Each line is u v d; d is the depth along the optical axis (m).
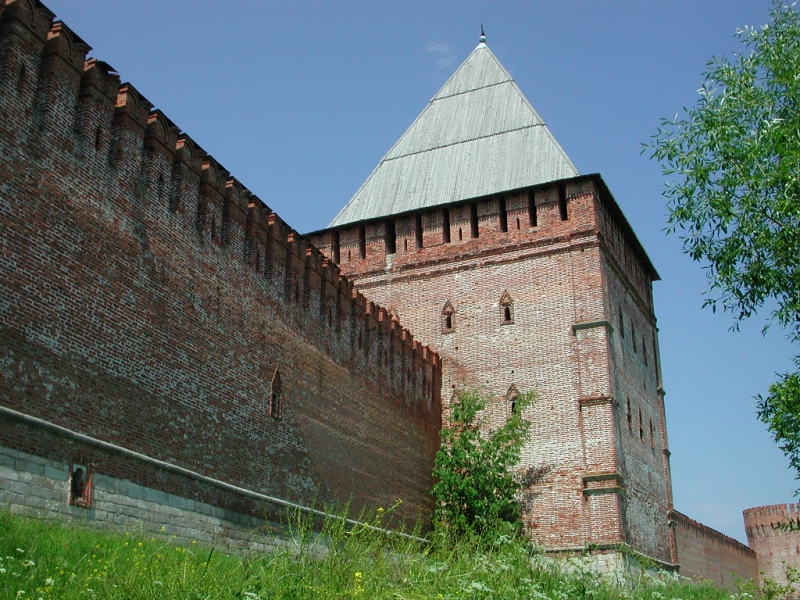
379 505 31.47
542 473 35.44
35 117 18.19
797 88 20.64
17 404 16.61
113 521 18.52
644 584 27.45
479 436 35.75
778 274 20.83
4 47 17.75
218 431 22.92
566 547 34.03
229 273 24.58
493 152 42.38
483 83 46.50
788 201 19.69
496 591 14.66
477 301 39.03
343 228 42.59
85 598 12.09
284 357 26.84
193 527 21.12
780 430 20.61
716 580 61.34
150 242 21.28
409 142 45.50
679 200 21.41
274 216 27.38
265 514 21.69
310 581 13.62
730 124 21.05
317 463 27.80
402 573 14.98
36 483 16.67
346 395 30.47
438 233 40.75
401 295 40.53
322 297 29.97
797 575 30.45
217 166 24.61
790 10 21.44
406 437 34.59
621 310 40.03
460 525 32.00
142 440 19.94
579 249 37.78
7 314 16.69
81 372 18.39
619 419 36.50
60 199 18.50
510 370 37.50
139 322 20.45
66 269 18.38
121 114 20.89
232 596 12.54
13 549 13.55
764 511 87.69
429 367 37.72
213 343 23.28
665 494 43.12
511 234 39.28
